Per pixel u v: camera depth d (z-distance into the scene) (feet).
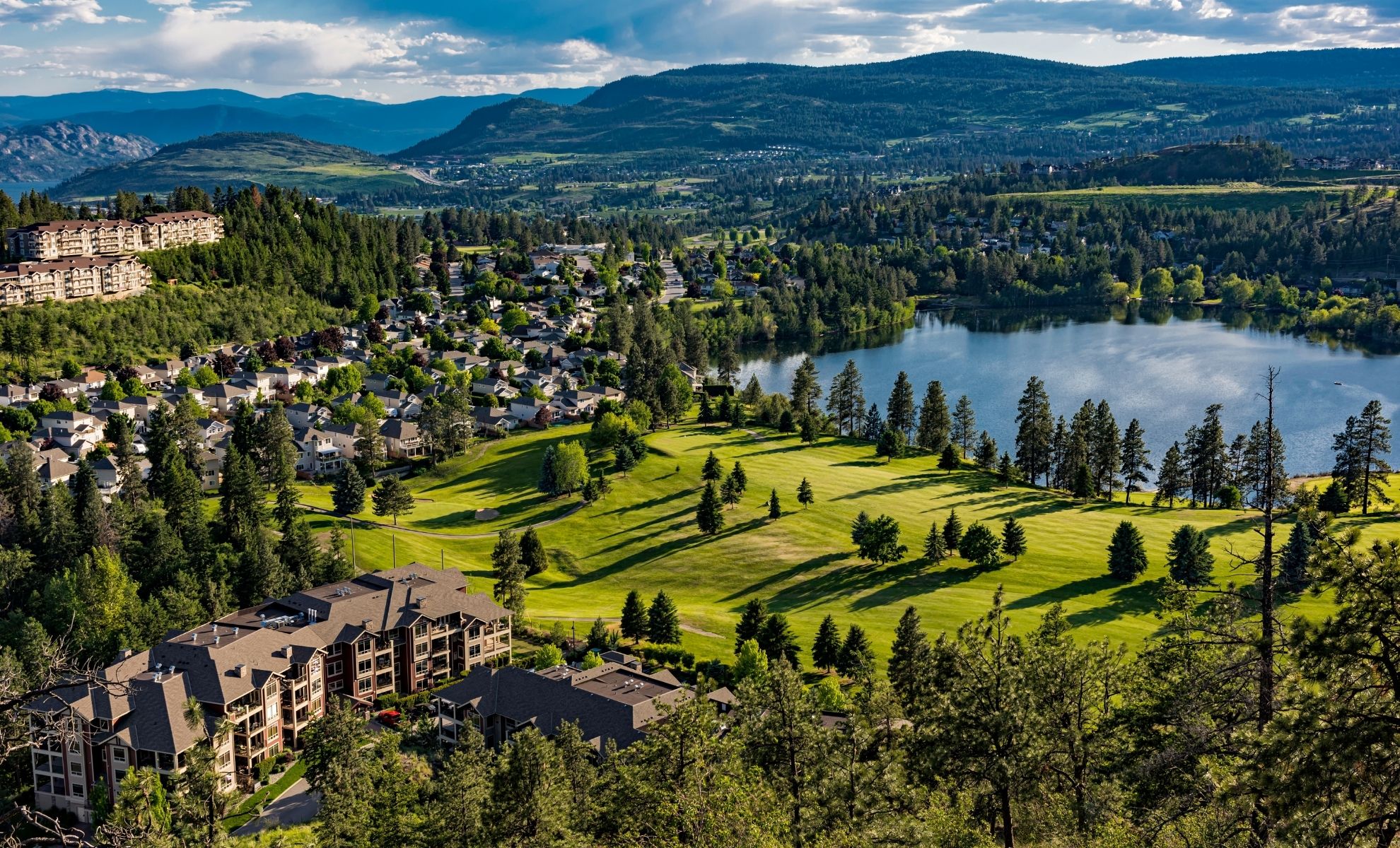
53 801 304.50
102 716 300.40
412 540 538.47
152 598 401.29
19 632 372.99
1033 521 537.65
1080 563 473.67
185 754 294.87
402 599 385.91
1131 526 451.94
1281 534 483.92
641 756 205.26
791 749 187.62
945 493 590.14
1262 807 115.44
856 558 495.00
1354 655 103.50
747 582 480.64
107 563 393.91
